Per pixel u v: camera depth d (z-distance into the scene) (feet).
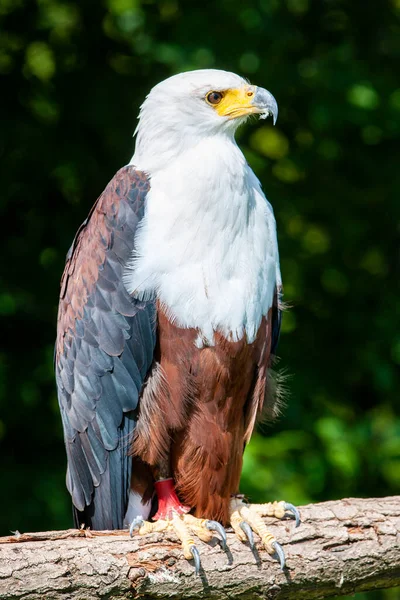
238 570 22.34
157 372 24.67
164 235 24.26
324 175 49.14
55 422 43.47
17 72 46.60
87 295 25.41
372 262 50.29
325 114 44.83
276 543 22.50
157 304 24.35
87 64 47.44
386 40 49.06
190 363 24.45
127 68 47.65
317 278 49.83
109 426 25.14
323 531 22.88
